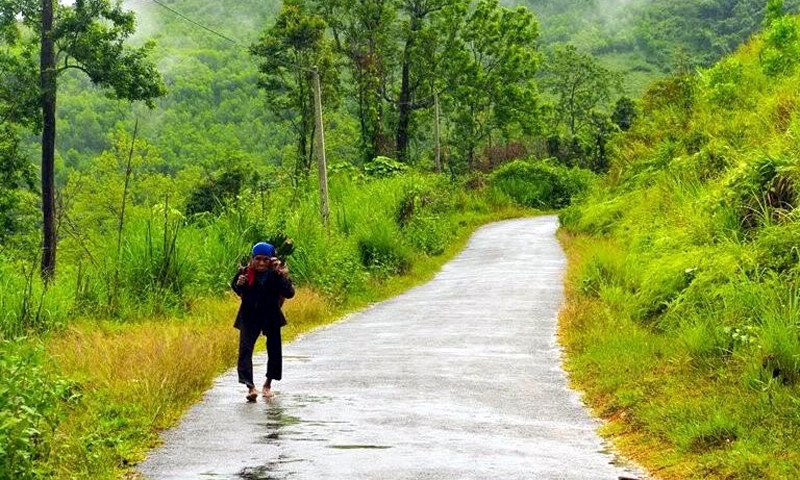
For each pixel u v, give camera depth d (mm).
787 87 20859
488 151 81500
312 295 20984
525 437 8531
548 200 64938
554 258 31047
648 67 186375
